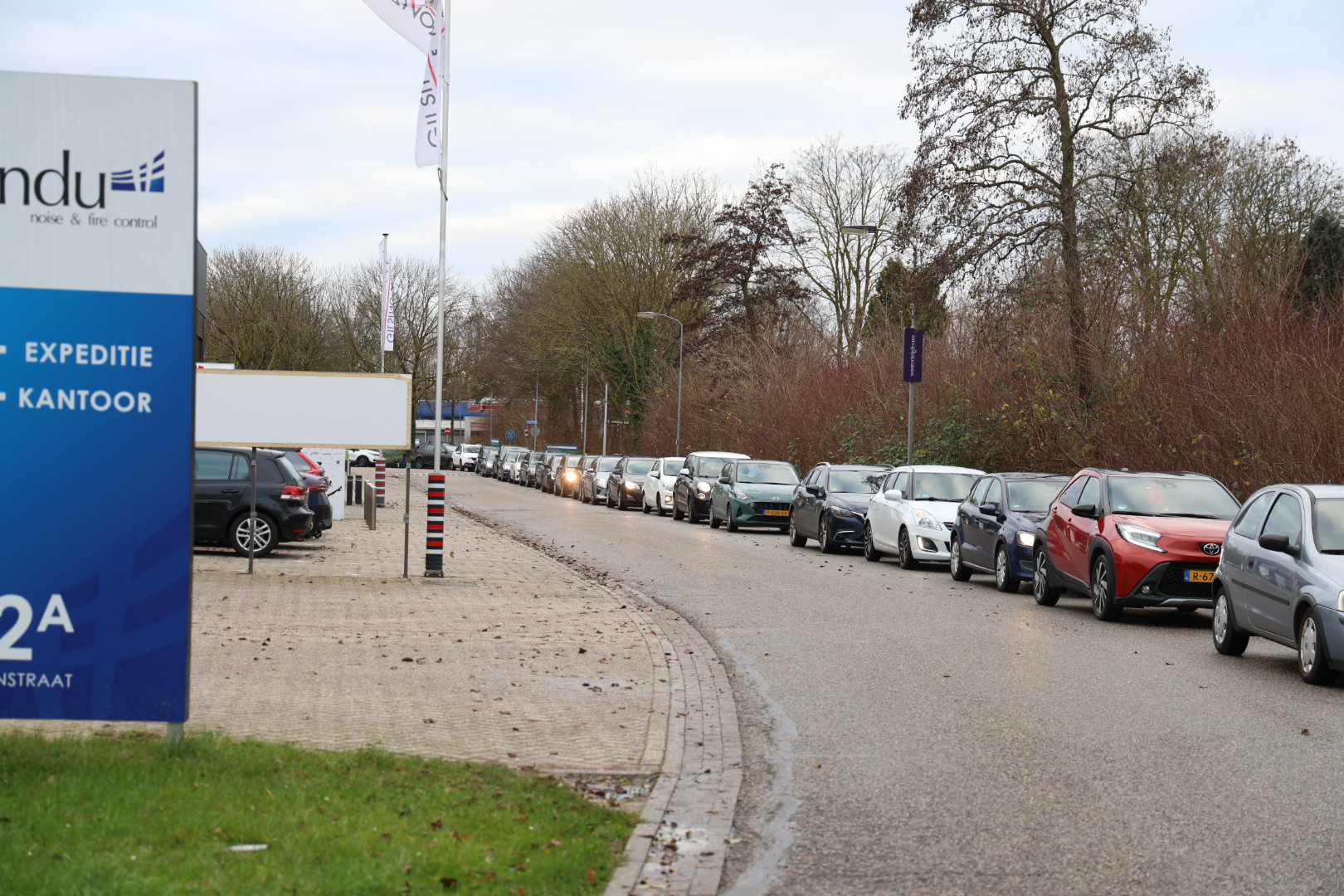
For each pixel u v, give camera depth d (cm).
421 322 7131
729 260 5362
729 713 846
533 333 6469
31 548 617
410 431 1566
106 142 614
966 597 1636
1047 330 2697
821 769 696
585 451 7219
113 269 617
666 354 5991
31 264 613
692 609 1458
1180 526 1355
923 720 832
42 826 498
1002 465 3011
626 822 572
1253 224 3014
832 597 1600
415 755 664
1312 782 666
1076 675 1015
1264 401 1889
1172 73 2688
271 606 1313
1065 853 542
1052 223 2712
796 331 4991
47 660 620
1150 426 2236
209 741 655
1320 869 519
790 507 2822
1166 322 2358
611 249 6066
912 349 2761
